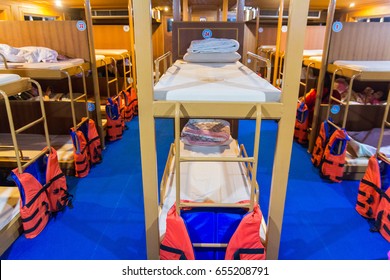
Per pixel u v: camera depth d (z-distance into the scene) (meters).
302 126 4.38
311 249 2.28
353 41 3.57
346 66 3.17
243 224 1.62
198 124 3.10
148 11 1.38
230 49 2.54
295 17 1.37
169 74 2.04
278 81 4.69
